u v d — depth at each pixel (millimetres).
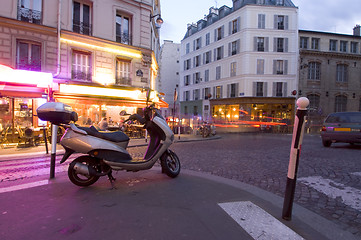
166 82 44125
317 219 2566
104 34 13680
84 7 13234
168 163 4312
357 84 27875
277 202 3057
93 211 2682
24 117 10820
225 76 29328
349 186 3834
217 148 8750
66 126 3602
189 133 16781
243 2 27406
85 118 13008
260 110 26531
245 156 6777
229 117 28875
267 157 6605
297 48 26469
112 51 14039
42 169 4965
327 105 26984
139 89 14242
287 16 26453
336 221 2594
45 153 7172
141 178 4156
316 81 26875
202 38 33531
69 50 12500
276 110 26641
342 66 27719
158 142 4094
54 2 12062
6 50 10883
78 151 3531
